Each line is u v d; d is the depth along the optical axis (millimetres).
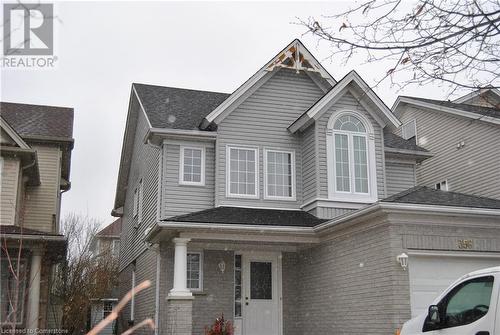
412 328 7031
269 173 16281
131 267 20656
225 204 15562
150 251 16578
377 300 11430
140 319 17641
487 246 11578
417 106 23062
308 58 17016
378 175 16094
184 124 16219
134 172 21281
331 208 15398
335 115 16016
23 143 16203
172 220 13250
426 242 11266
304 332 14828
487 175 19219
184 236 13406
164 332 14125
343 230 12961
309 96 17266
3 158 15992
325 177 15594
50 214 19031
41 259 14305
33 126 20031
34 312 13742
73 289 17578
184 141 15883
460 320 6391
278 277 15477
